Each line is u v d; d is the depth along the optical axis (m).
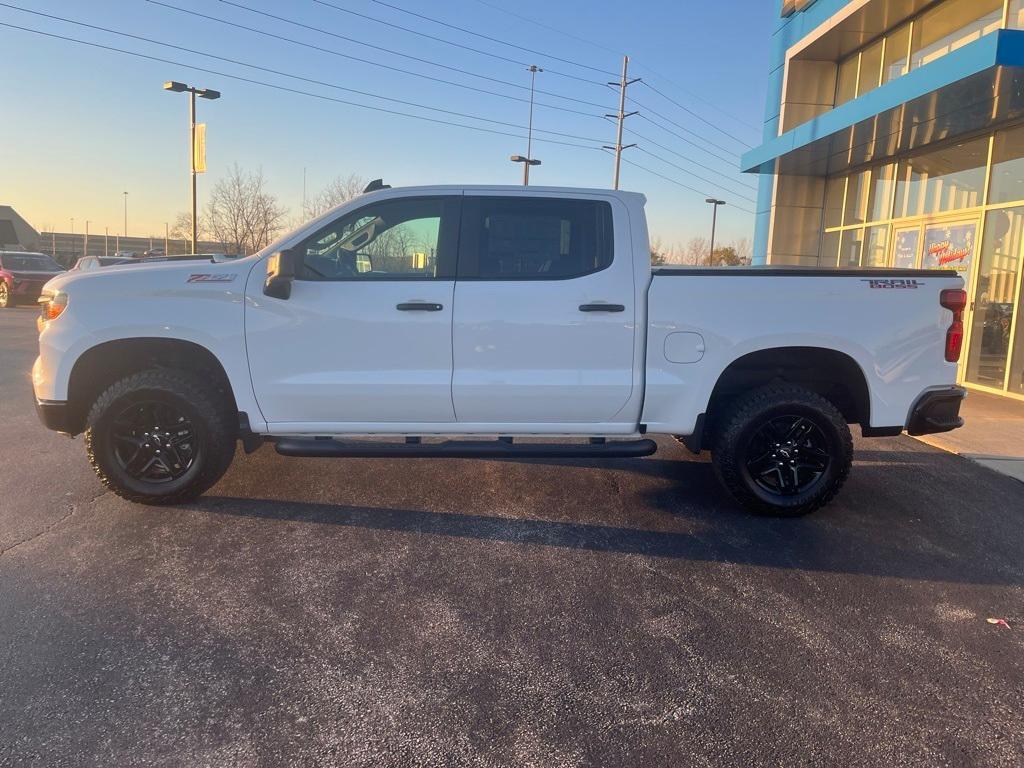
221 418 4.62
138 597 3.59
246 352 4.51
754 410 4.64
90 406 4.78
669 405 4.64
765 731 2.68
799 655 3.20
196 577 3.82
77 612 3.44
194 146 23.77
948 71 7.88
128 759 2.47
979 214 10.03
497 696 2.87
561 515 4.85
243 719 2.70
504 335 4.52
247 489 5.16
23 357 11.78
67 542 4.21
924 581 3.96
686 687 2.95
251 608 3.52
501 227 4.60
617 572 4.00
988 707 2.85
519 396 4.57
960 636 3.39
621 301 4.53
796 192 14.05
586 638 3.31
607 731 2.67
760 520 4.82
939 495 5.41
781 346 4.60
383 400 4.57
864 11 11.27
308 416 4.63
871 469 6.08
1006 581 3.98
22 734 2.58
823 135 10.62
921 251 11.30
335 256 4.59
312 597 3.64
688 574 3.99
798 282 4.57
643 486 5.48
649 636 3.34
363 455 4.62
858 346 4.62
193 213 24.23
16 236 60.56
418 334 4.50
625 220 4.60
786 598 3.74
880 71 12.41
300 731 2.64
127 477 4.65
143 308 4.46
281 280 4.26
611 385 4.58
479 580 3.87
